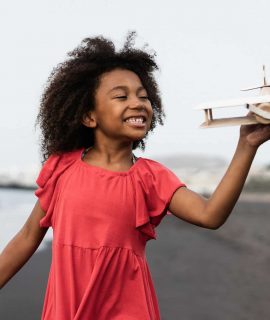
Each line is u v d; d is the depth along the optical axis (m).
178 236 15.83
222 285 8.17
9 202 28.53
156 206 2.81
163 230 17.78
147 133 3.16
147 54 3.01
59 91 2.92
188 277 8.89
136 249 2.79
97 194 2.77
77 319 2.68
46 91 2.99
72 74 2.88
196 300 7.14
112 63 2.90
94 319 2.71
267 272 9.43
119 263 2.74
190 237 15.59
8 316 6.25
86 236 2.75
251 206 30.94
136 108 2.80
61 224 2.80
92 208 2.76
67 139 2.94
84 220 2.76
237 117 2.37
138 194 2.78
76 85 2.90
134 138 2.82
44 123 2.99
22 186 44.91
